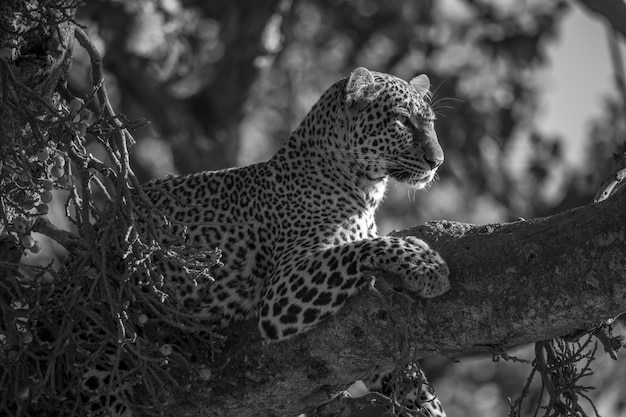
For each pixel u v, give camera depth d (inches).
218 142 875.4
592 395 764.6
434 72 893.2
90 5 804.6
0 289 395.5
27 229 405.7
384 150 485.7
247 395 416.2
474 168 909.2
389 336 388.5
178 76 866.1
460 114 886.4
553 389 398.0
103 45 818.2
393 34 909.8
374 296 390.6
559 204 866.1
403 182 494.3
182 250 378.3
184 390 388.2
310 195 477.4
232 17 856.3
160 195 475.5
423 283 381.7
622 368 765.9
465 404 905.5
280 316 415.5
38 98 372.8
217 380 416.5
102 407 410.0
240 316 458.0
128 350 390.6
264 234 469.7
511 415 406.6
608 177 430.0
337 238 474.9
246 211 470.9
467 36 901.2
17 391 396.2
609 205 364.8
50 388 397.7
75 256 403.9
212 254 376.2
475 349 384.5
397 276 395.5
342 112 482.9
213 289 456.1
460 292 377.7
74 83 826.2
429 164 489.4
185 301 452.8
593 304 362.0
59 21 375.9
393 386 405.1
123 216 377.7
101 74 406.3
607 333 403.2
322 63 978.7
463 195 943.7
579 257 362.9
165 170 904.9
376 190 493.0
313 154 484.4
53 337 414.9
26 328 395.2
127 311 382.0
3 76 374.6
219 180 478.9
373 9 922.7
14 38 393.1
